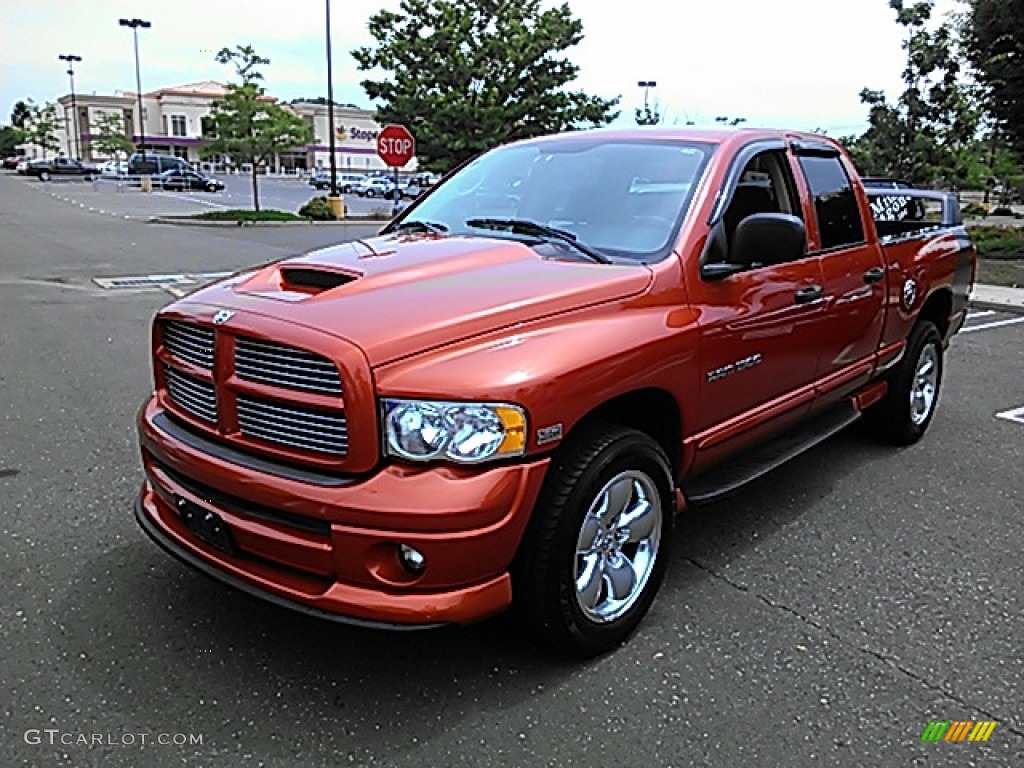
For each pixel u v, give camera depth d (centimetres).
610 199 380
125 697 288
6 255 1631
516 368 271
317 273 321
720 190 370
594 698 291
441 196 439
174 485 310
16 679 296
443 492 259
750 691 297
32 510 437
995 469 525
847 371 468
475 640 325
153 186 4831
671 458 350
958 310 604
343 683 297
